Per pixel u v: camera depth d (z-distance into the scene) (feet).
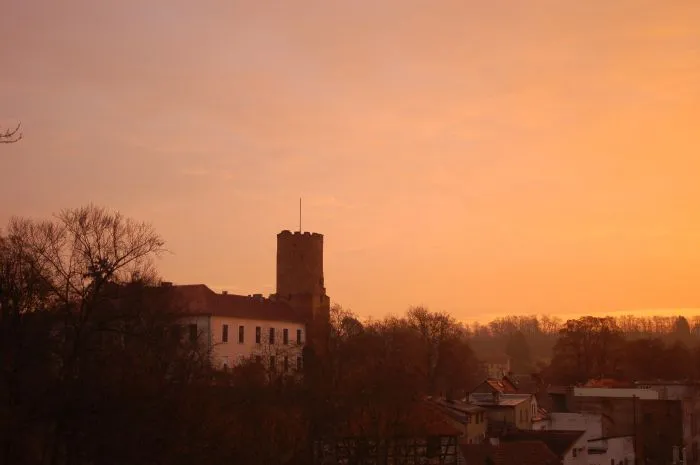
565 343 563.48
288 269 441.68
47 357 179.11
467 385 518.37
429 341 493.36
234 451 202.59
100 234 191.72
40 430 177.99
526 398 348.18
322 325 417.90
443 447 246.88
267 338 389.60
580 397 370.32
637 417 356.18
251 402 221.66
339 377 265.13
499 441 278.26
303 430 225.76
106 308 191.11
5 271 182.80
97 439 172.55
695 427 373.81
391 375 252.62
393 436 231.71
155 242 212.84
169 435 185.98
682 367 552.00
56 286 186.09
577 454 273.75
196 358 261.85
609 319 566.36
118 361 187.11
